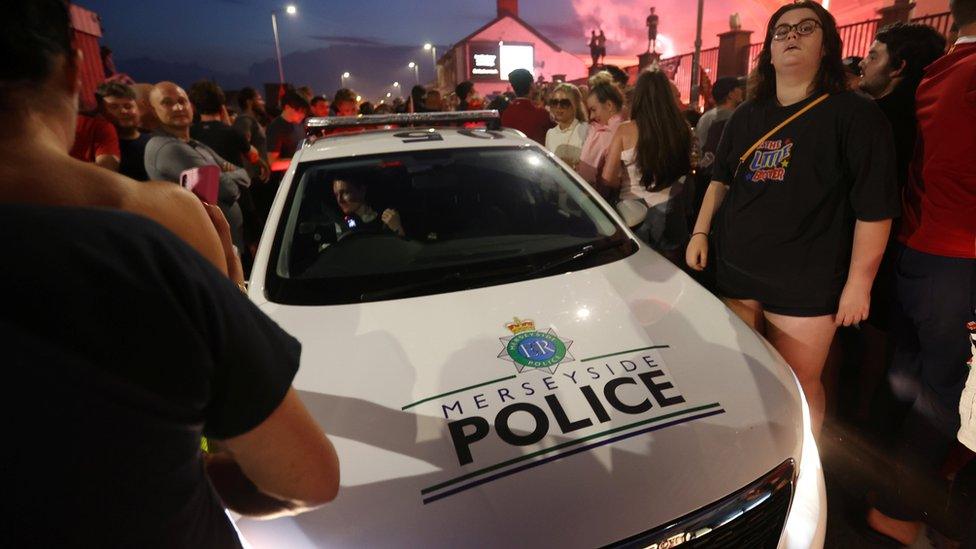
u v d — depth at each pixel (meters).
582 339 1.68
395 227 2.26
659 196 3.14
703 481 1.30
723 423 1.42
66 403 0.50
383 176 2.50
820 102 1.95
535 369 1.56
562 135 4.41
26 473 0.50
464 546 1.16
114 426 0.52
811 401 2.31
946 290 1.97
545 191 2.50
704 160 4.16
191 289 0.58
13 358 0.48
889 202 1.89
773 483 1.35
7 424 0.49
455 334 1.70
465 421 1.40
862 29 9.24
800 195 2.03
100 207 0.63
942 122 1.87
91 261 0.53
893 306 2.26
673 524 1.24
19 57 0.57
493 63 32.47
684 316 1.80
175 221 0.81
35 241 0.52
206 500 0.66
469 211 2.37
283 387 0.67
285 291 1.94
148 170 3.36
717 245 2.38
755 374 1.59
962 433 1.65
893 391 2.35
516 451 1.32
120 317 0.53
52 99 0.63
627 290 1.93
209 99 4.52
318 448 0.74
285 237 2.16
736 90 4.20
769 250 2.15
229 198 3.76
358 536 1.18
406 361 1.60
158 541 0.58
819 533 1.40
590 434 1.37
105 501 0.53
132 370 0.53
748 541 1.33
